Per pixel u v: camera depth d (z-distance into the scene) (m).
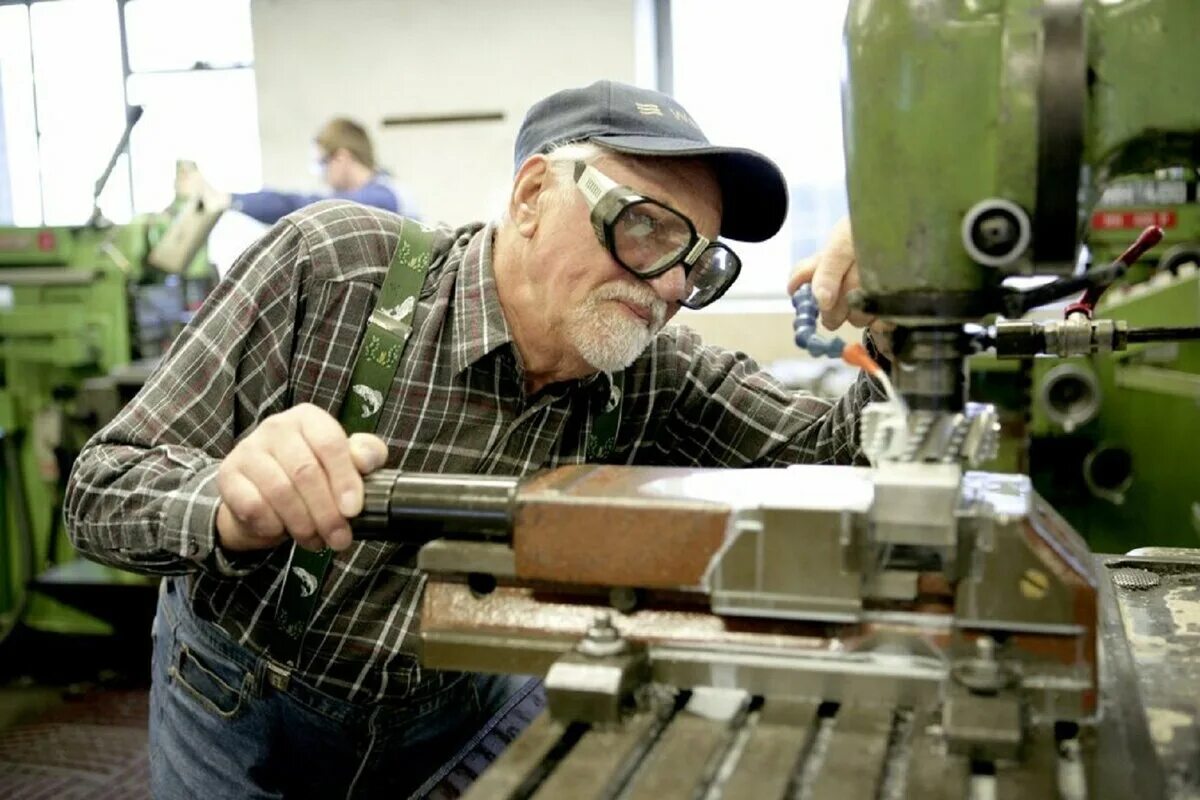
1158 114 0.69
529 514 0.75
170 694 1.30
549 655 0.76
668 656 0.74
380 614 1.18
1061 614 0.68
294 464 0.81
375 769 1.28
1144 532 2.23
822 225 4.02
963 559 0.69
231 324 1.12
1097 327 0.83
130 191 4.66
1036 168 0.68
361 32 4.24
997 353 0.85
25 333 2.99
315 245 1.16
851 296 0.78
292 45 4.32
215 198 2.93
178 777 1.29
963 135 0.69
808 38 3.98
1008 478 0.81
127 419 1.07
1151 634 0.85
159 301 3.13
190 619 1.26
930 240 0.72
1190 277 1.84
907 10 0.69
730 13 4.05
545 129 1.13
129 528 0.95
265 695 1.21
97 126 4.68
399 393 1.16
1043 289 0.74
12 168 4.80
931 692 0.70
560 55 4.07
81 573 3.11
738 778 0.61
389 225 1.22
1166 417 2.17
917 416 0.75
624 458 1.35
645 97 1.13
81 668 3.32
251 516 0.83
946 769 0.62
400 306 1.17
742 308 3.89
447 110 4.21
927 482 0.69
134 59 4.59
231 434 1.13
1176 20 0.67
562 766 0.63
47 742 2.83
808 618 0.72
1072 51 0.66
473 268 1.17
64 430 3.07
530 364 1.17
